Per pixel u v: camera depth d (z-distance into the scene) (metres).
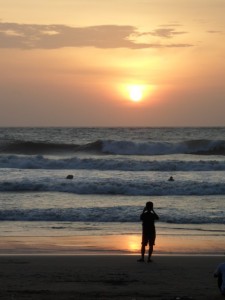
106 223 30.77
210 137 133.50
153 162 60.66
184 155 83.44
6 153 90.62
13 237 26.22
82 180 48.69
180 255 22.44
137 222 31.08
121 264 20.27
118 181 47.53
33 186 46.19
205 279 17.88
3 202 38.44
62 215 32.34
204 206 36.97
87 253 22.67
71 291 15.92
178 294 15.76
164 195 43.62
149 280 17.62
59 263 20.25
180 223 30.94
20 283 16.95
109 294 15.62
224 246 24.52
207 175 55.09
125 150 86.75
